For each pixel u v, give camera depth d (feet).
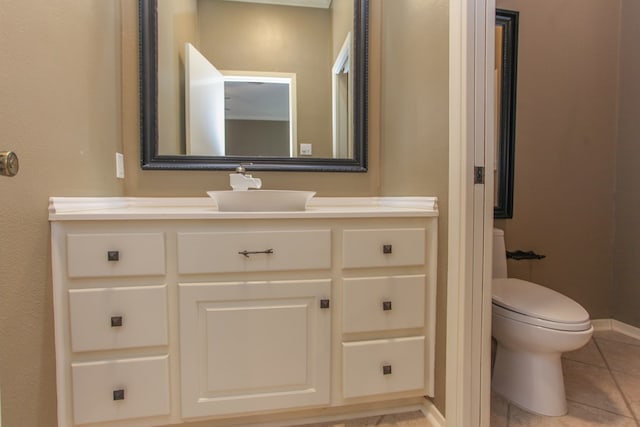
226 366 3.71
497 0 6.11
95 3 4.09
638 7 6.51
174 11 5.23
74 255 3.32
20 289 2.81
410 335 4.17
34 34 2.94
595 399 4.63
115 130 4.69
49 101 3.16
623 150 6.77
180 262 3.58
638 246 6.60
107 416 3.45
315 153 5.68
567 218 6.69
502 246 5.66
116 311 3.44
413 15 4.67
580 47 6.59
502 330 4.53
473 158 3.66
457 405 3.78
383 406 4.37
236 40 5.47
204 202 5.22
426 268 4.19
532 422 4.19
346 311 3.99
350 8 5.70
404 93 4.97
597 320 6.97
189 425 3.87
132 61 5.02
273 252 3.77
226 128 5.45
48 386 3.21
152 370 3.55
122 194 4.93
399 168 5.15
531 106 6.37
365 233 4.00
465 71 3.60
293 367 3.87
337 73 5.70
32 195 2.95
